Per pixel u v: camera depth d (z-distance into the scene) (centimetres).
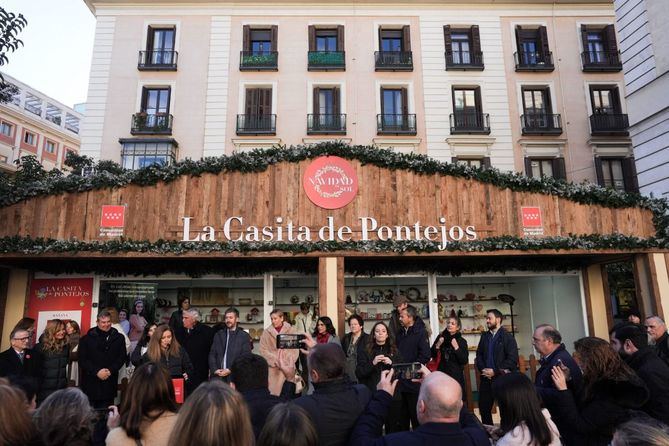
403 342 574
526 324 1030
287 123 1980
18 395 220
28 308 780
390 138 1980
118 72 1980
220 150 1942
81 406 245
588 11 2112
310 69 2011
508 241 755
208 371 670
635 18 1234
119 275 809
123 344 623
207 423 189
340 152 770
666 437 183
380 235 746
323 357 279
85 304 791
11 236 692
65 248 688
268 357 598
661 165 1129
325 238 739
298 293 945
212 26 2047
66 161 1788
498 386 271
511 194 790
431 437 224
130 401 255
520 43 2100
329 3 2081
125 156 1872
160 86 1984
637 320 685
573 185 801
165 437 251
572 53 2081
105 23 2017
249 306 942
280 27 2067
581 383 343
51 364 579
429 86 2039
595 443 321
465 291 1038
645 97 1187
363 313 963
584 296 898
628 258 842
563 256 875
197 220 731
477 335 1016
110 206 723
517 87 2053
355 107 2003
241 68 2002
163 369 270
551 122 2009
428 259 856
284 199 748
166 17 2042
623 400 313
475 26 2089
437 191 775
